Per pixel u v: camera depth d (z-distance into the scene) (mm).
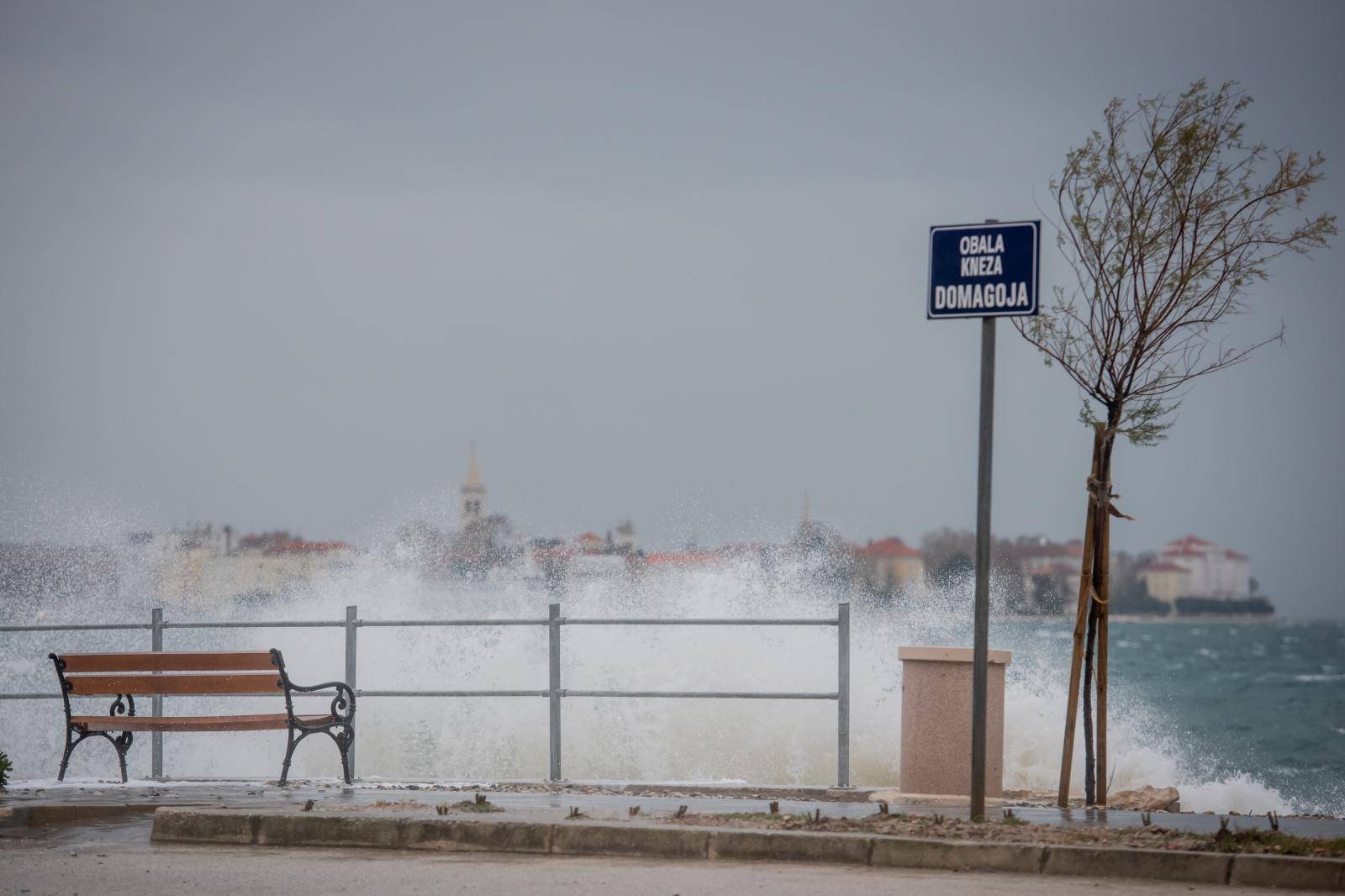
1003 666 21516
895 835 15742
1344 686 149000
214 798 20328
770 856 15766
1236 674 175250
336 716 23047
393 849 16719
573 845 16344
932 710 21500
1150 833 16031
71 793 21141
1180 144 20531
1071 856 14891
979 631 17438
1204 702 125062
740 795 22125
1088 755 20656
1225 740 86750
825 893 13594
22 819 18469
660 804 19484
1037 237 17328
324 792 21641
